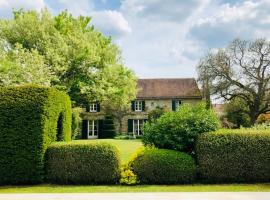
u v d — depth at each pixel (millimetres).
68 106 13172
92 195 8484
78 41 25750
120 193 8703
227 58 35188
